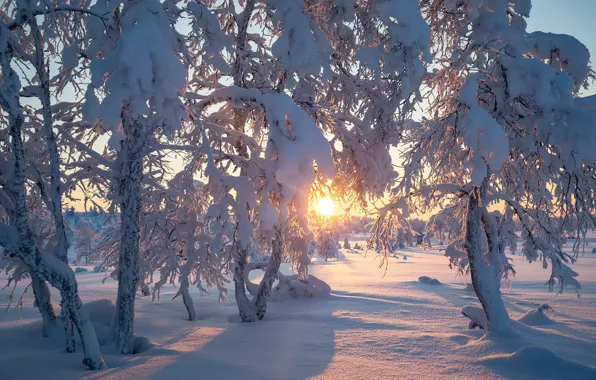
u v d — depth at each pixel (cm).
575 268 2977
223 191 928
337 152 1222
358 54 809
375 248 1048
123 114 718
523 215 921
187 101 915
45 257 630
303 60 862
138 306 1416
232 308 1430
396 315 1215
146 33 596
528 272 2830
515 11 828
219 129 945
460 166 893
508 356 707
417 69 787
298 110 829
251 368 658
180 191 1115
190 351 760
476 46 849
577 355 757
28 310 1320
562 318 1210
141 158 769
